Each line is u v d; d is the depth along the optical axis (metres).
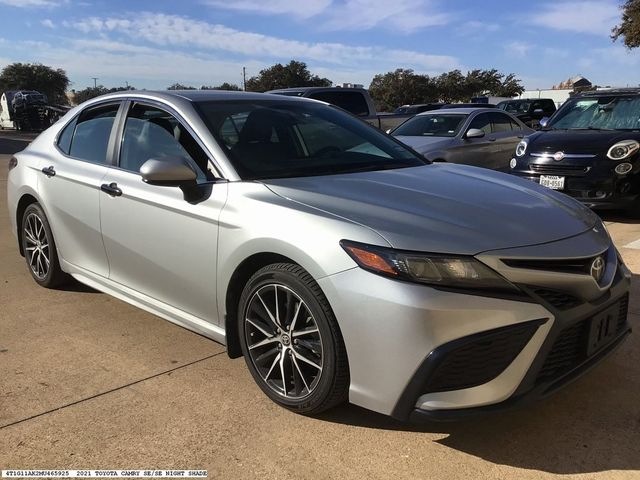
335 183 3.20
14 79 75.94
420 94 63.53
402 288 2.46
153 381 3.36
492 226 2.71
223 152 3.36
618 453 2.66
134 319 4.30
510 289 2.50
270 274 2.91
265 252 2.92
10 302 4.65
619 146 7.32
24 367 3.54
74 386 3.31
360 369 2.60
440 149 9.24
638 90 8.53
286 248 2.79
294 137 3.79
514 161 8.28
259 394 3.21
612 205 7.36
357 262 2.57
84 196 4.14
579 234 2.86
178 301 3.55
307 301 2.75
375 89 66.50
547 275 2.57
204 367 3.54
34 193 4.69
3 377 3.41
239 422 2.94
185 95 3.87
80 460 2.65
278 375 3.06
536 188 3.49
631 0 23.09
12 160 5.21
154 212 3.54
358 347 2.58
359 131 4.20
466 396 2.47
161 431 2.87
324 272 2.64
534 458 2.63
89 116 4.46
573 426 2.88
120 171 3.90
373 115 11.98
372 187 3.15
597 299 2.79
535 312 2.51
